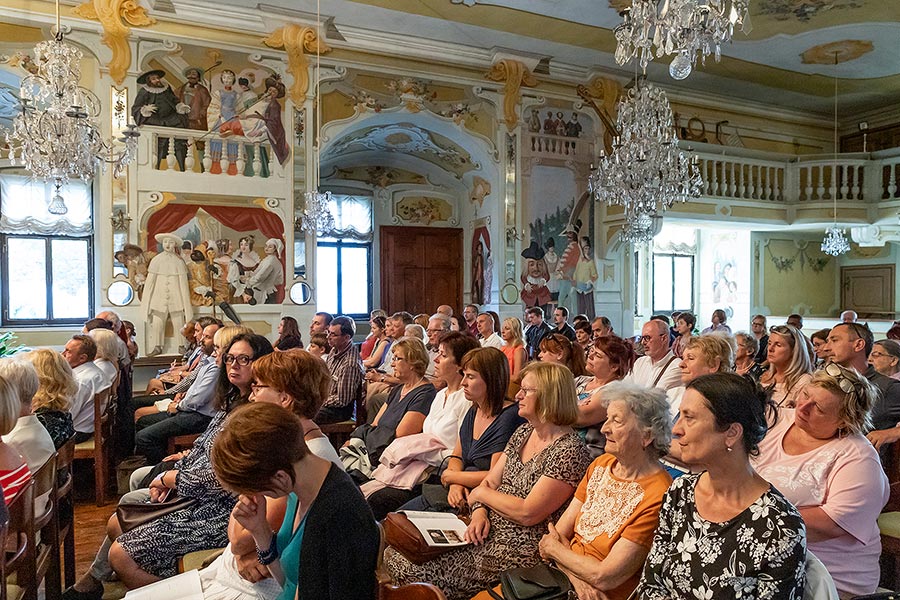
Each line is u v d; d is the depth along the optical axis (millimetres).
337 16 8805
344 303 11758
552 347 4781
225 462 1700
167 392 6570
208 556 2789
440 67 9852
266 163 8828
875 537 2326
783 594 1636
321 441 2430
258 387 2484
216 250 8555
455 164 11375
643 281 14875
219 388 3424
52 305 8914
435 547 2539
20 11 7562
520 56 10234
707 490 1858
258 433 1698
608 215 11094
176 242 8352
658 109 7504
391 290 11977
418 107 9766
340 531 1747
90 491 5180
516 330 6312
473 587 2510
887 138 13125
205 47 8445
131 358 7250
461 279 12289
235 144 8680
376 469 3631
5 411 2492
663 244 15148
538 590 2186
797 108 13156
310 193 8648
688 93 11992
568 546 2311
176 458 3838
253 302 8750
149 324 8180
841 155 11852
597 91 11031
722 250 15102
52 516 3033
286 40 8789
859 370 3924
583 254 11070
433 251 12227
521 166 10531
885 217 11641
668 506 1945
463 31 9359
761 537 1688
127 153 6668
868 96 12359
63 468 3521
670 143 7469
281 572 1953
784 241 14711
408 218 12102
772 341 3795
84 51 7914
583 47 9992
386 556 2693
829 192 11906
